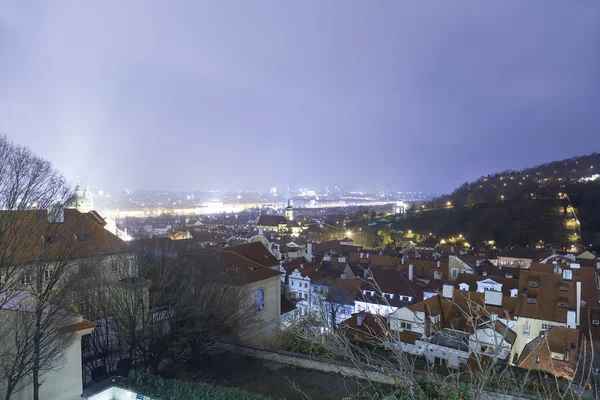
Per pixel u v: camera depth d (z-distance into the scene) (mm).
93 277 32062
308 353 35312
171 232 119000
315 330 19500
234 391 26156
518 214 153000
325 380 30203
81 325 24094
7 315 21719
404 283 60656
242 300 40531
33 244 24750
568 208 148750
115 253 37094
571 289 42344
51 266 28469
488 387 12680
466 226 155000
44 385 22531
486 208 169125
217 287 36594
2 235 22844
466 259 81812
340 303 55000
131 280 33781
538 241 129125
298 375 31328
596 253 103375
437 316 40438
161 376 31078
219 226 199750
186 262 38594
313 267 75500
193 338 33156
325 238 170875
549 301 41812
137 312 33344
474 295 45344
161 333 32750
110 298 32469
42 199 27875
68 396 23594
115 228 71188
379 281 61625
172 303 33969
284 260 91625
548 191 172375
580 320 40844
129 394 25516
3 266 23094
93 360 32438
